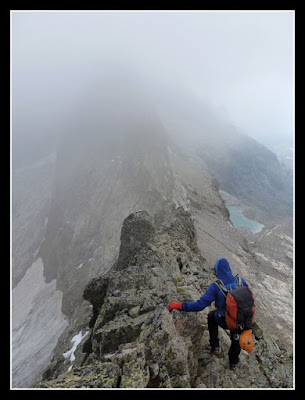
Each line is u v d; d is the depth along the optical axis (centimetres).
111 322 552
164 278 738
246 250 6181
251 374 521
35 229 7869
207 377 487
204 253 4344
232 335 463
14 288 5625
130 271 758
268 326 3161
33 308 4600
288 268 6116
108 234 5875
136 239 1073
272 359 625
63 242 6444
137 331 496
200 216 6550
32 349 3225
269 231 8762
